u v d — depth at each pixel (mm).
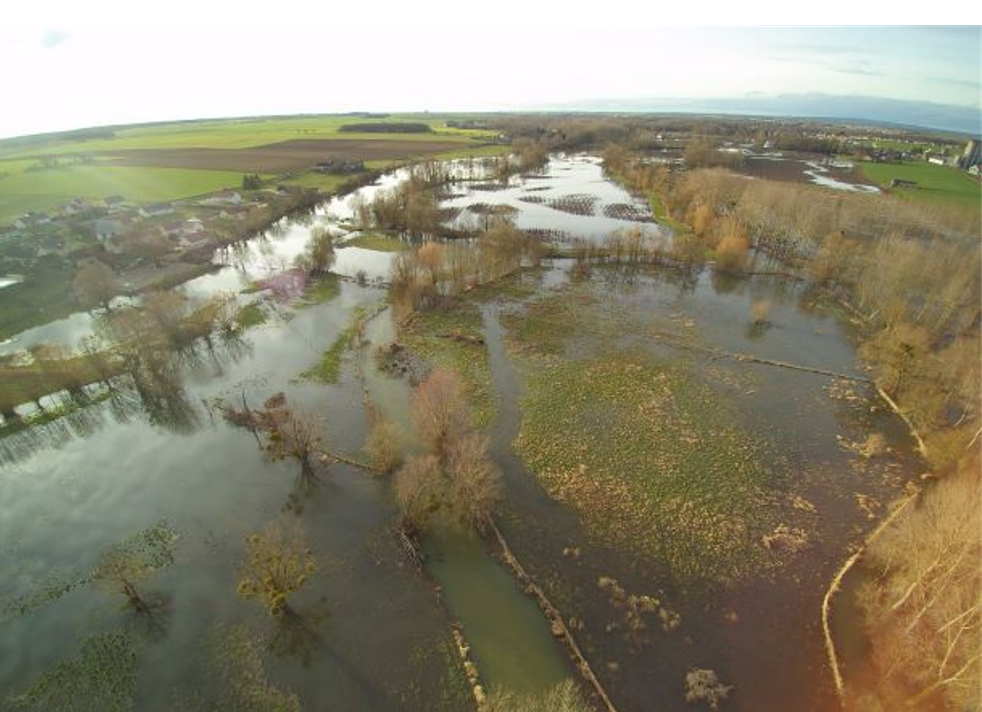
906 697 39312
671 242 127625
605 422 69938
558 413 71562
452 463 57438
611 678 41156
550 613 45719
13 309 101500
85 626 45219
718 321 97750
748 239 130625
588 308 102125
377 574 49062
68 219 143500
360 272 117688
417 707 39188
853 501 57938
